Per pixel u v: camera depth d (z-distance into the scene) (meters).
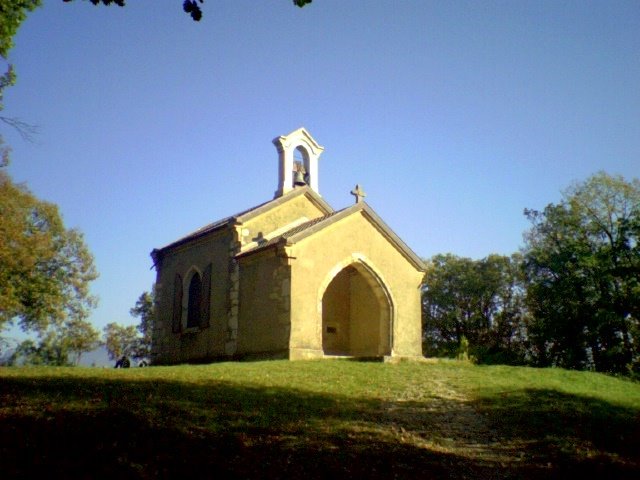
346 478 9.65
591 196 45.12
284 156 29.45
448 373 19.58
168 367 19.30
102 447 10.12
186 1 10.07
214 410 12.70
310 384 16.19
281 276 23.19
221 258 26.80
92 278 46.53
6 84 17.08
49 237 42.56
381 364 20.59
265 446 10.76
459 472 10.40
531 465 11.02
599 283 42.81
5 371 17.75
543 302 46.78
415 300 26.58
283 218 27.88
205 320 26.73
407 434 12.30
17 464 9.15
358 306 27.16
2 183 40.44
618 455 12.04
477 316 57.94
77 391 13.95
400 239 26.42
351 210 24.98
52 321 44.31
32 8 15.81
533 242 48.75
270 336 23.14
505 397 16.17
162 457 9.91
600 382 21.12
